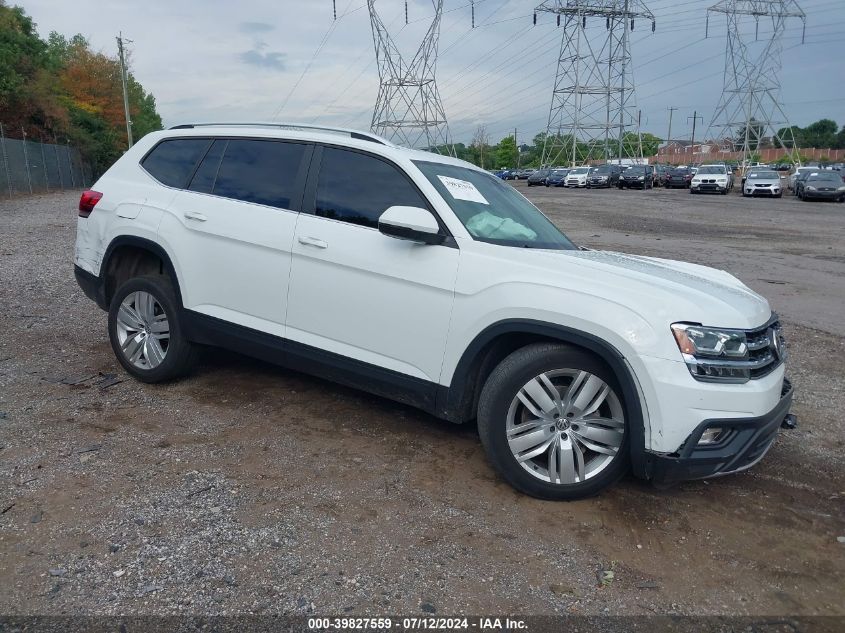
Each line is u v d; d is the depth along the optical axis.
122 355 5.11
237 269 4.58
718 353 3.35
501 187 5.02
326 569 2.99
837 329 8.05
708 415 3.31
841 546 3.41
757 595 3.00
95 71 63.41
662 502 3.76
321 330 4.29
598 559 3.20
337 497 3.61
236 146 4.90
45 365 5.46
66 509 3.34
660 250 14.83
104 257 5.20
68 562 2.94
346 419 4.64
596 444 3.62
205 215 4.74
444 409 3.92
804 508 3.78
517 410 3.69
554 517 3.54
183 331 4.85
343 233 4.21
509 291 3.66
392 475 3.88
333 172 4.43
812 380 6.11
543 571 3.08
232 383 5.21
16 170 32.25
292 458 4.03
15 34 39.84
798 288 10.73
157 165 5.23
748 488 3.99
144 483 3.64
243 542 3.15
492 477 3.92
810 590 3.05
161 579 2.86
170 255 4.81
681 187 49.44
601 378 3.53
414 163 4.26
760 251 15.16
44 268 10.04
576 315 3.47
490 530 3.38
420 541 3.25
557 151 83.88
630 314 3.41
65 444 4.04
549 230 4.73
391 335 4.03
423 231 3.82
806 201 33.78
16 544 3.04
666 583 3.05
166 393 4.95
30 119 40.62
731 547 3.36
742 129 74.94
